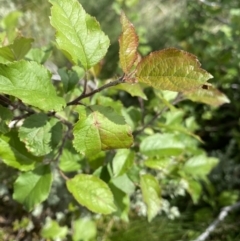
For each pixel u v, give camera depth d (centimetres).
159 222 51
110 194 24
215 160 37
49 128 22
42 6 70
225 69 54
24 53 23
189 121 42
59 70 23
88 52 19
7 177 43
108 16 77
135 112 31
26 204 24
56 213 45
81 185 24
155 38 77
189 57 17
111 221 49
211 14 58
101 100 26
